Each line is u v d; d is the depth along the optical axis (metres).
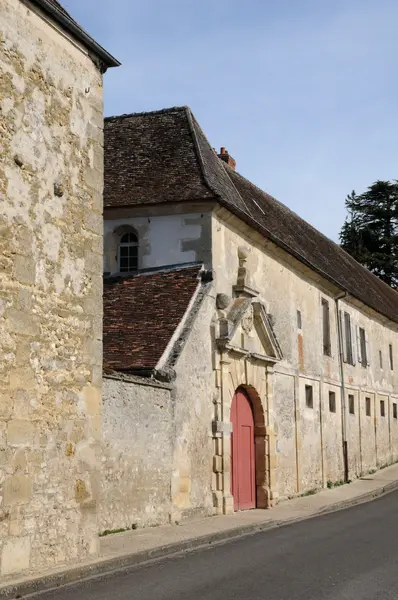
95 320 10.16
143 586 8.32
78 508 9.48
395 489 24.53
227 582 8.65
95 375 10.05
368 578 8.96
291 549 11.43
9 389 8.48
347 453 26.36
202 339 15.98
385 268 54.84
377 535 13.11
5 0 8.87
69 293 9.66
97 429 10.00
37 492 8.80
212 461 16.17
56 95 9.73
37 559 8.70
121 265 17.77
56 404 9.25
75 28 9.97
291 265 22.16
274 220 23.77
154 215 17.41
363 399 29.34
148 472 13.38
